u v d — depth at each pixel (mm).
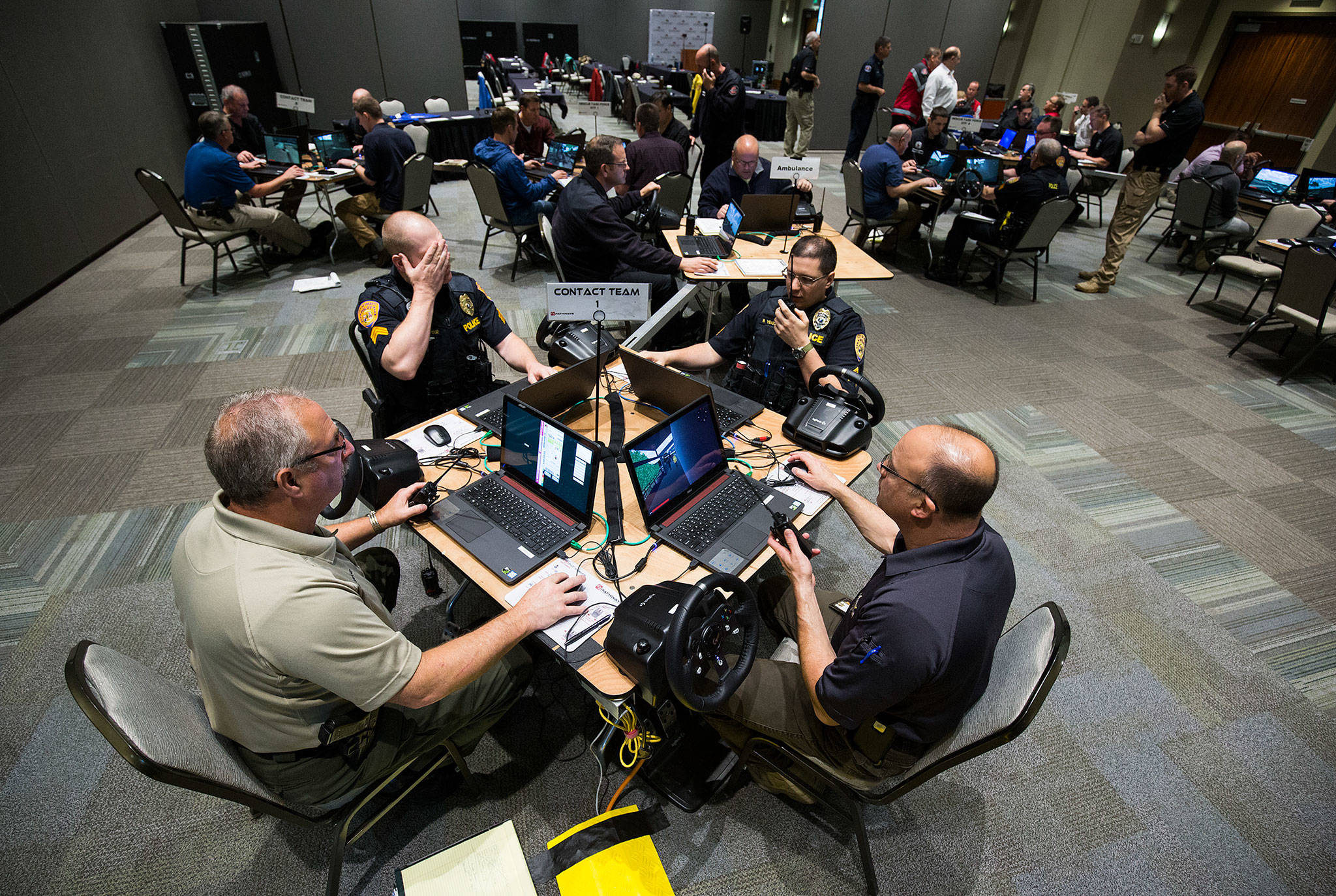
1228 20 8000
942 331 4465
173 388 3344
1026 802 1732
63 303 4273
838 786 1385
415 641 2104
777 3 14016
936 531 1217
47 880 1492
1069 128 9992
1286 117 7648
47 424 3033
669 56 13758
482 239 5594
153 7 6145
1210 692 2051
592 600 1403
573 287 1868
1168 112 4520
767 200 3781
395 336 1927
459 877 1450
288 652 1050
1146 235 6762
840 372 1853
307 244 4926
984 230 5020
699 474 1669
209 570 1077
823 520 2697
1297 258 3799
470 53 13438
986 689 1226
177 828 1592
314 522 1227
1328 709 2012
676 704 1630
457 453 1823
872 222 5254
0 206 4078
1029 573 2488
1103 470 3084
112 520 2494
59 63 4793
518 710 1892
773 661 1536
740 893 1514
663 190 4457
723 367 3619
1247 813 1729
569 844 1516
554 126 6457
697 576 1464
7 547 2355
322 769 1229
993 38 8953
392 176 4797
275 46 7223
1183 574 2506
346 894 1483
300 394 1162
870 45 8711
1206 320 4797
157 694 1099
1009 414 3504
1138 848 1642
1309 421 3547
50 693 1880
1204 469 3125
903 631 1113
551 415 1910
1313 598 2418
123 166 5504
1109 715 1969
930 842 1632
